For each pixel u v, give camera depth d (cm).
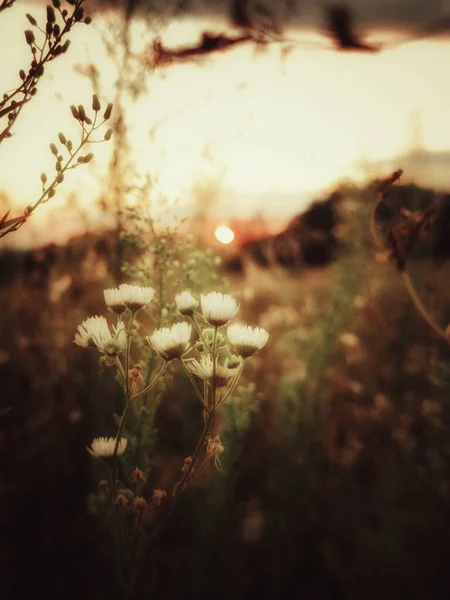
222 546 261
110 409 296
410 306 377
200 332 131
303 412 316
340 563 282
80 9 133
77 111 127
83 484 297
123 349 132
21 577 262
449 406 287
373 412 344
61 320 331
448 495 278
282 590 279
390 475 305
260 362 365
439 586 266
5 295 346
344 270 334
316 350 329
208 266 233
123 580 150
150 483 268
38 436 307
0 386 331
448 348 357
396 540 275
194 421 286
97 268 306
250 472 327
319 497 314
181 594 262
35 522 280
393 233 224
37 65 132
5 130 131
